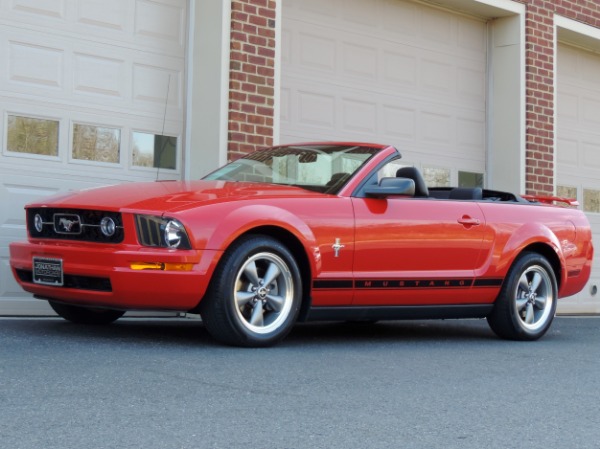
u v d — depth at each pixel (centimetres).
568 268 834
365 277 675
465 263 741
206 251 590
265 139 975
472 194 783
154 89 945
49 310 859
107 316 737
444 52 1275
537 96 1326
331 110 1128
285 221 629
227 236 597
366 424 395
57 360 517
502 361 629
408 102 1223
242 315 614
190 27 970
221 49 945
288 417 400
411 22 1231
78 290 604
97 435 352
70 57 887
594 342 802
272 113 982
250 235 615
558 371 588
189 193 625
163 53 953
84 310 720
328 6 1127
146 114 938
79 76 893
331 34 1131
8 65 848
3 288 834
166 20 956
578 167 1459
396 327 878
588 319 1152
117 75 919
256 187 664
